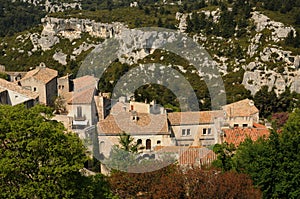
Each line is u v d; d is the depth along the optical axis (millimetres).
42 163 39375
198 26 194250
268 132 77000
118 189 48906
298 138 55094
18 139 38438
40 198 38500
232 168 54750
